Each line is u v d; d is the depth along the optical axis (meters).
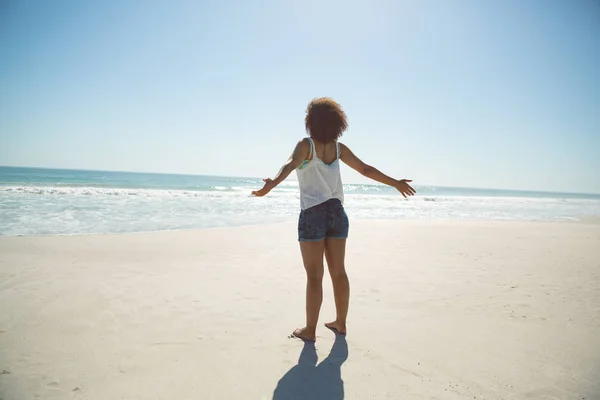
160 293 3.84
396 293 4.07
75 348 2.55
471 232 10.06
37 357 2.41
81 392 2.02
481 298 3.96
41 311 3.22
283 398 2.01
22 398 1.94
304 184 2.64
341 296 2.85
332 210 2.64
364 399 2.01
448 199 33.84
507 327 3.13
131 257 5.51
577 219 16.95
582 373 2.34
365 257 6.09
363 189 63.59
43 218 9.55
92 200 14.63
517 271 5.37
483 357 2.55
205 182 57.69
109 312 3.25
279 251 6.41
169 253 5.90
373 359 2.49
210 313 3.31
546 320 3.31
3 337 2.69
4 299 3.48
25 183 25.66
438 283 4.55
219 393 2.04
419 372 2.32
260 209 15.20
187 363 2.38
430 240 8.32
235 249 6.47
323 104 2.60
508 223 13.08
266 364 2.39
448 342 2.79
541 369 2.39
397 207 21.03
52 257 5.27
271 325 3.07
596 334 2.99
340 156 2.77
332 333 2.92
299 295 3.93
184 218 11.13
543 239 9.12
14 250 5.60
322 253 2.68
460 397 2.05
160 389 2.07
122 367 2.31
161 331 2.89
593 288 4.45
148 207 13.44
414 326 3.11
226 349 2.60
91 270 4.67
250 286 4.20
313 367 2.36
